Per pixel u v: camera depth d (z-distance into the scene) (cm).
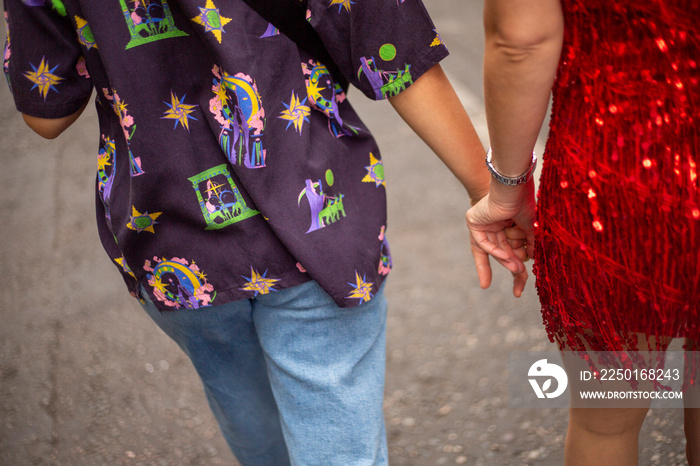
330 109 147
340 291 146
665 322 136
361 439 163
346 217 149
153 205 145
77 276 348
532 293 313
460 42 536
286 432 166
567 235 140
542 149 382
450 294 318
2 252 371
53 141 473
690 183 125
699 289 131
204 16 132
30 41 148
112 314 322
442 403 264
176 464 248
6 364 300
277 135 140
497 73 131
